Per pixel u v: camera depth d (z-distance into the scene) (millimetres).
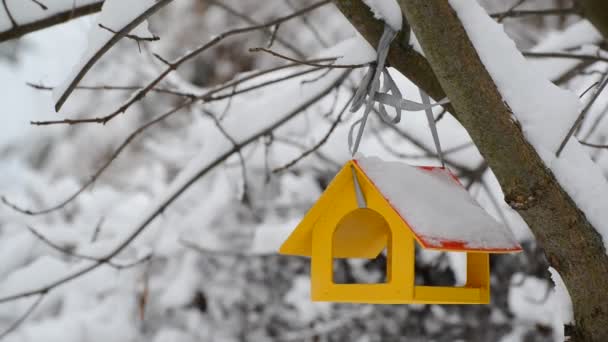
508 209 5973
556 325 6660
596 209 2979
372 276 7387
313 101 4934
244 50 10250
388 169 3486
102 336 7223
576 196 2984
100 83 9281
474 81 2939
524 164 2951
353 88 6152
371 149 6387
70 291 7328
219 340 7473
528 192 2959
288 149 6879
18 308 7312
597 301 2980
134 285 7309
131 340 7285
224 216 7328
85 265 5586
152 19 10453
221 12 10344
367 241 4070
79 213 7973
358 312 7438
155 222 6766
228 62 10289
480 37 3053
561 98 3047
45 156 10328
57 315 7406
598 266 2963
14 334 7223
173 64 3955
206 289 7488
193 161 5004
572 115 3045
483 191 6008
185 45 10391
